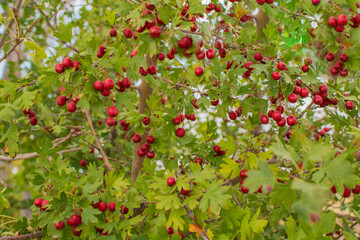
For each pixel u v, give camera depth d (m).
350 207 2.72
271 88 2.63
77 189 2.19
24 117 4.39
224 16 3.50
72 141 5.23
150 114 3.20
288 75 2.70
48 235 2.39
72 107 2.51
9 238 2.31
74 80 2.33
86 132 4.33
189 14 2.33
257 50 2.89
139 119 3.17
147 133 3.55
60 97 2.59
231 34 3.27
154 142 3.40
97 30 6.39
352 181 1.50
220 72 2.80
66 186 2.22
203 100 2.79
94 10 6.47
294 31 3.53
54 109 5.71
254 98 2.85
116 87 2.54
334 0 2.68
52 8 5.12
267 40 2.81
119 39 3.03
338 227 3.32
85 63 2.29
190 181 2.32
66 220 2.25
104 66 2.35
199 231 1.95
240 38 3.03
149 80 3.00
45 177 2.43
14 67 6.38
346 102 2.92
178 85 3.15
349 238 1.72
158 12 2.17
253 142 2.57
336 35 2.71
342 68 3.15
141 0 2.46
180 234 2.18
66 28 2.37
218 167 3.22
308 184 1.32
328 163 1.58
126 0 2.96
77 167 5.01
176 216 2.05
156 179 2.21
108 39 3.09
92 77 2.29
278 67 2.52
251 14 3.88
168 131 3.16
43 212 2.19
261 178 1.41
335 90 2.79
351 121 2.99
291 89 2.62
